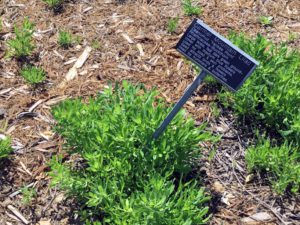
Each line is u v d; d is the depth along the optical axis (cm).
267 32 107
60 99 90
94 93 91
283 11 113
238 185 76
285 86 82
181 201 64
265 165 77
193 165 78
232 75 63
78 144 73
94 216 71
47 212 72
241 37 91
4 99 90
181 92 92
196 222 64
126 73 96
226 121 87
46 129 84
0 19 103
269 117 84
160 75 96
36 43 101
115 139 69
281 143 83
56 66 97
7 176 77
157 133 70
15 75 95
